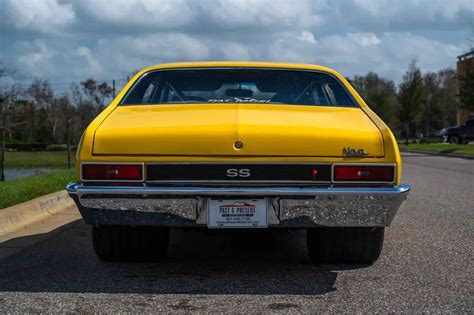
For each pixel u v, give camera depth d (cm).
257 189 364
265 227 374
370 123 406
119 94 469
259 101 471
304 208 373
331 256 448
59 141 7744
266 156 368
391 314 342
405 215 716
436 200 872
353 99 472
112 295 379
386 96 7219
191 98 474
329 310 349
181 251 511
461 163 2008
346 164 370
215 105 446
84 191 367
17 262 470
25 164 4522
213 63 502
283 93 477
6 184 937
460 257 484
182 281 411
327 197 368
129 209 374
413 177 1342
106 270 442
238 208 372
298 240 562
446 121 9831
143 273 433
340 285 401
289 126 379
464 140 4475
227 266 455
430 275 427
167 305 358
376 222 382
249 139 369
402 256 487
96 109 7300
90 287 396
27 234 598
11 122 4938
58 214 743
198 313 344
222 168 367
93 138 376
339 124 396
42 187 908
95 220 383
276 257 487
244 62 503
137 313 344
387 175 372
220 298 372
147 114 421
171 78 487
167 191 364
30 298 372
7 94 4597
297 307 354
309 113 431
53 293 383
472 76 3020
